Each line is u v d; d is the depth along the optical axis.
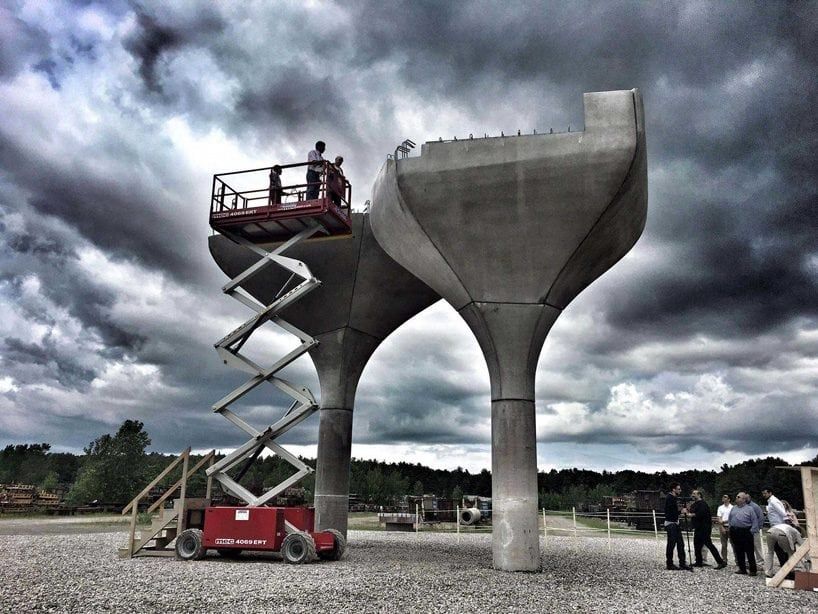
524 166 13.84
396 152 15.01
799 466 12.10
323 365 19.84
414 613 8.63
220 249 20.25
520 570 13.35
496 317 14.60
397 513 36.88
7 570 12.32
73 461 122.00
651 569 14.39
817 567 11.57
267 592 9.93
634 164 13.40
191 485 49.91
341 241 19.69
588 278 15.53
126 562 13.82
